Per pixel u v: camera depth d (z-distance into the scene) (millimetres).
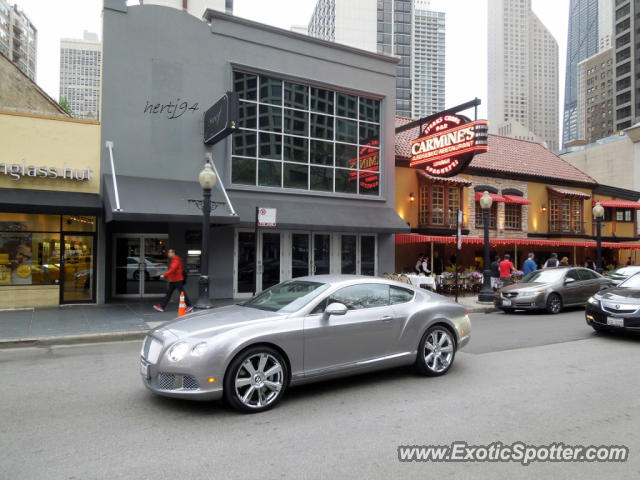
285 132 15898
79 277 13023
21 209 11375
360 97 17594
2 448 3893
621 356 7457
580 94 181625
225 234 14648
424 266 17578
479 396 5340
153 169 13477
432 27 178625
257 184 15273
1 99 14070
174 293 14023
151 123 13516
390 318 5812
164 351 4699
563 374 6328
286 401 5141
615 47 109438
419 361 6055
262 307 5734
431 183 19406
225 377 4660
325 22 118125
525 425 4461
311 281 6020
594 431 4328
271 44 15516
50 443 3996
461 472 3510
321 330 5246
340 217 15883
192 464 3592
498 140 25844
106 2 13094
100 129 12922
